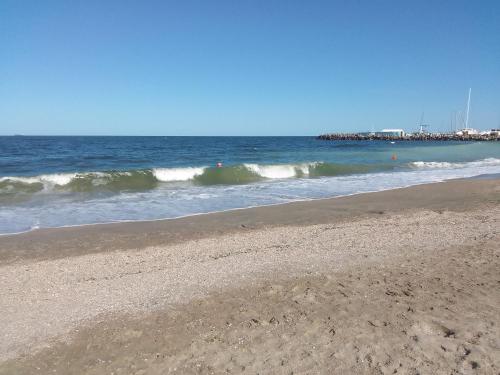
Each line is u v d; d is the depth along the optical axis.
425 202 13.37
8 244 8.62
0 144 61.53
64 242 8.80
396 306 5.11
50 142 73.06
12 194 14.48
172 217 11.27
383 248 7.66
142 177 18.52
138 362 4.07
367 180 19.70
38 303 5.48
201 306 5.25
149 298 5.55
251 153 43.88
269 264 6.84
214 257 7.37
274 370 3.86
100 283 6.16
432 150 50.22
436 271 6.34
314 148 58.78
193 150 50.09
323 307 5.13
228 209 12.38
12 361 4.13
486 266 6.53
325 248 7.75
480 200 13.55
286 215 11.48
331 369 3.85
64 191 15.44
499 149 51.78
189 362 4.04
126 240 8.96
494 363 3.87
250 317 4.92
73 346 4.38
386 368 3.84
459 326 4.56
